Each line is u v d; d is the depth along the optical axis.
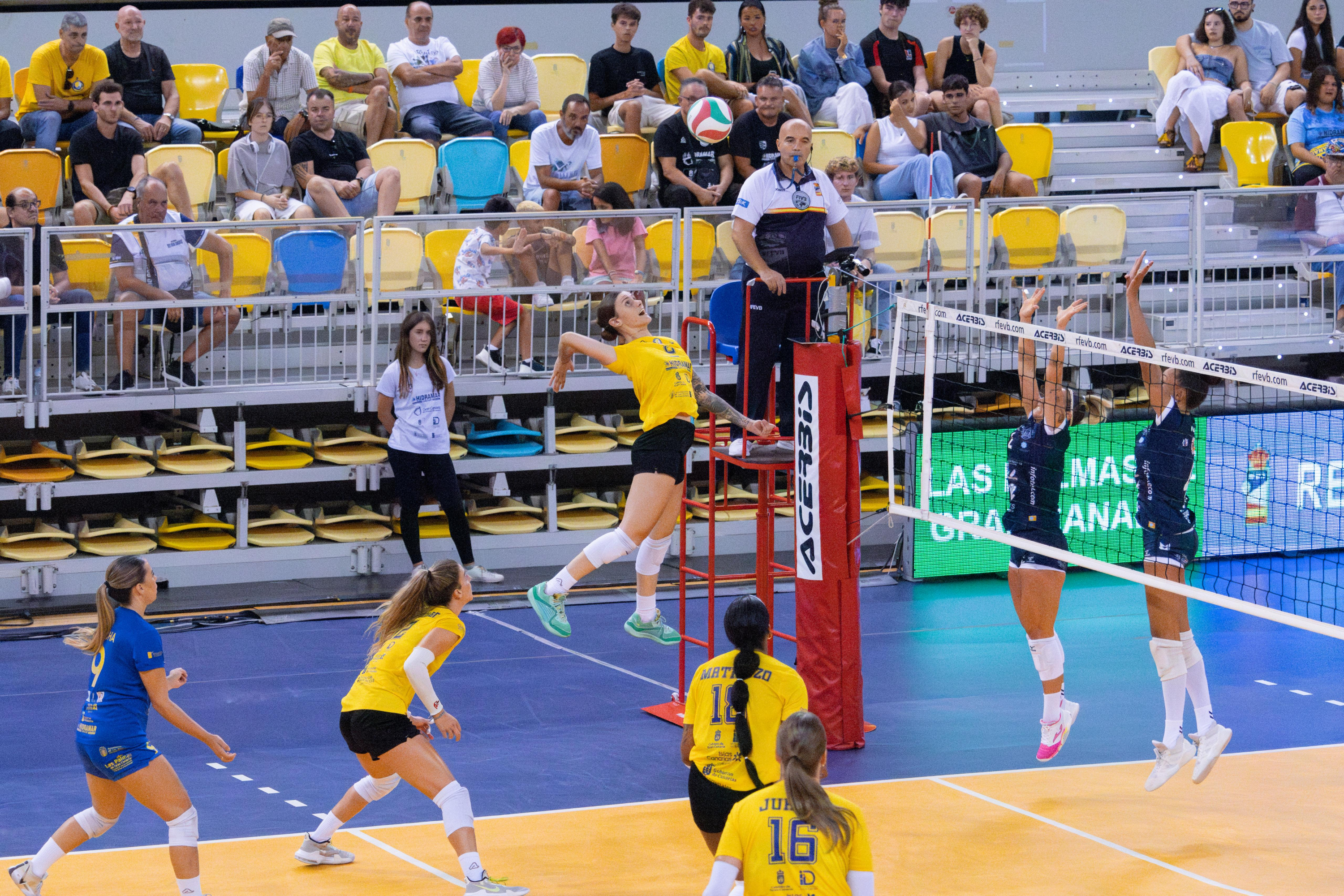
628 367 11.20
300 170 18.02
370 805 10.58
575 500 18.27
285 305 16.56
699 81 18.27
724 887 6.29
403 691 8.85
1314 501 18.30
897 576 17.44
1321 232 18.64
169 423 16.89
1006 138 20.89
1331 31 23.33
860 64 21.61
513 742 11.85
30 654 14.16
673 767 11.27
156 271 15.74
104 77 18.81
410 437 15.63
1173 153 23.16
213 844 9.73
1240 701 12.98
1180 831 9.92
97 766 8.27
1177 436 10.76
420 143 18.77
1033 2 25.02
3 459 15.70
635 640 14.79
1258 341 18.61
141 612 8.50
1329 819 10.15
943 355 18.05
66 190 18.05
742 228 12.57
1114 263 18.41
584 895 8.82
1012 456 11.13
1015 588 11.00
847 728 11.65
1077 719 12.41
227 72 21.86
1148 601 10.58
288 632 14.84
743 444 12.15
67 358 16.45
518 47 20.11
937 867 9.24
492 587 16.34
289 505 17.56
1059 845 9.64
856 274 12.11
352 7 19.80
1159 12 25.61
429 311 16.89
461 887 8.97
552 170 18.44
